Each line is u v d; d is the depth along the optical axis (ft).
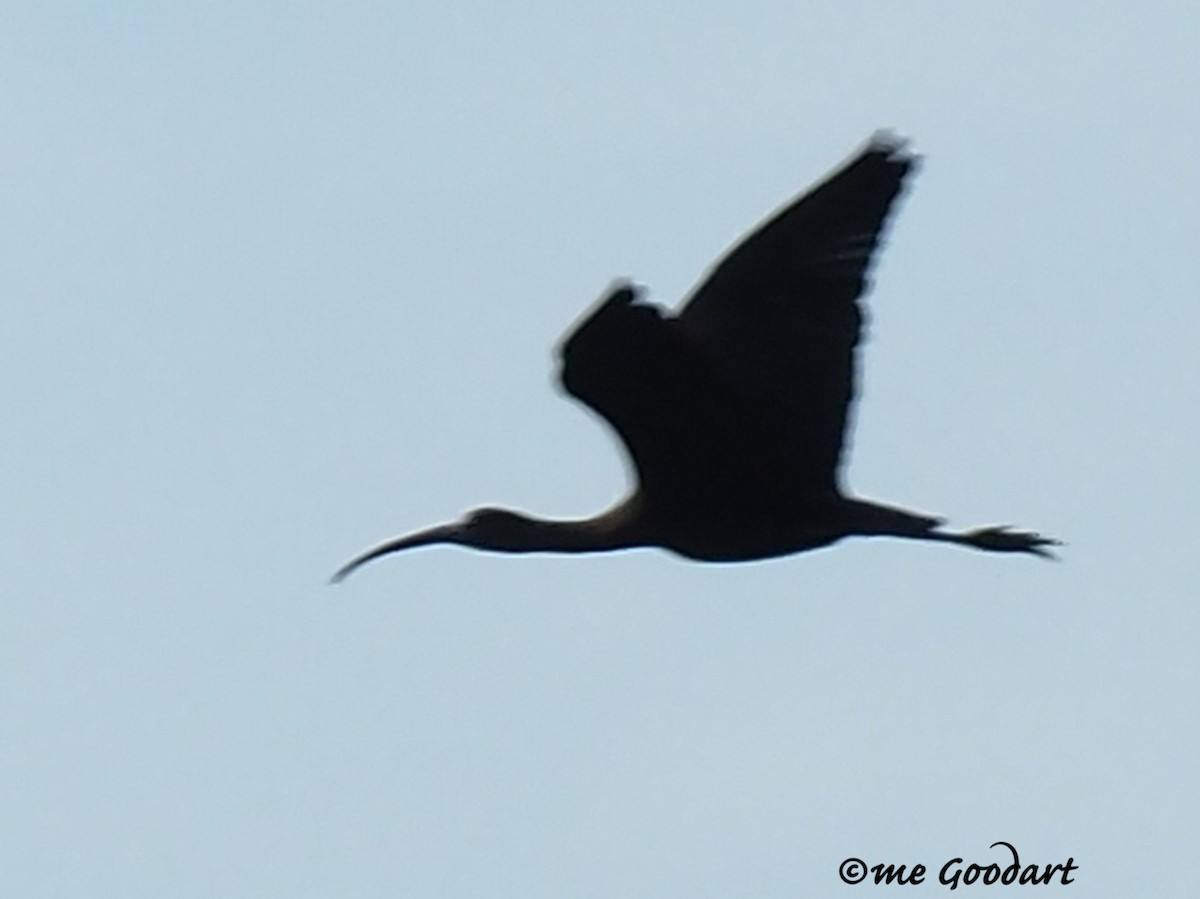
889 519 62.80
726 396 59.77
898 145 59.31
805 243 59.67
